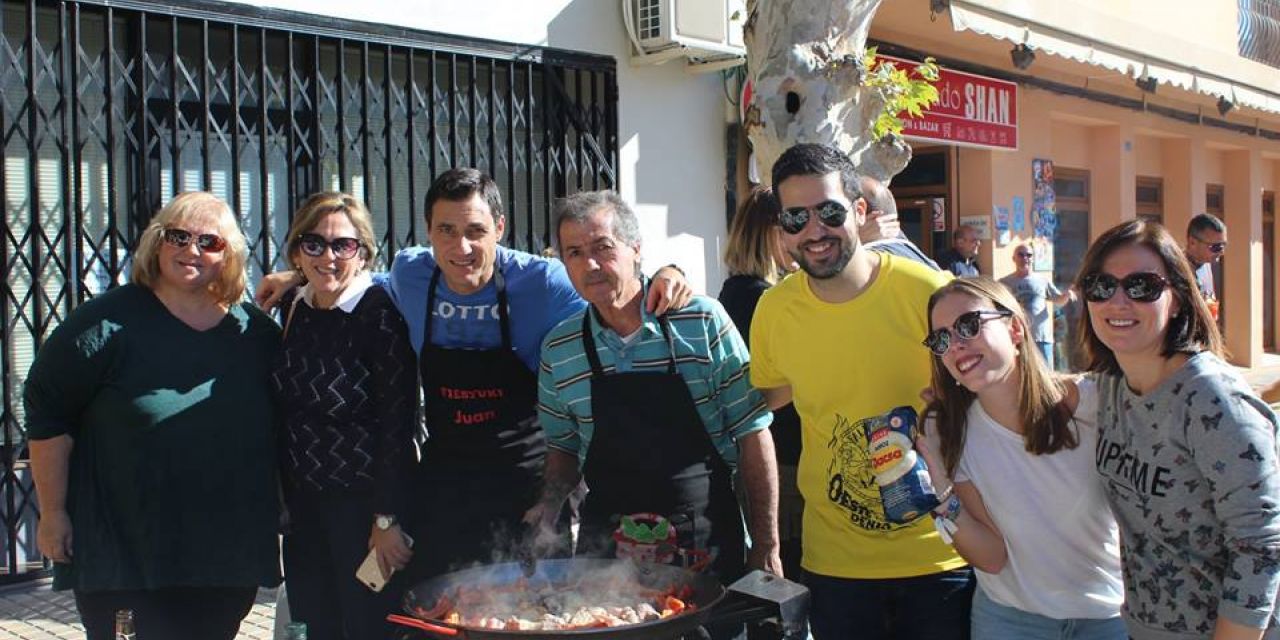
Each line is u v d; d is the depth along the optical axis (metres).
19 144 5.44
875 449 2.90
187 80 5.65
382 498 3.44
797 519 3.96
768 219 4.01
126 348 3.31
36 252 5.32
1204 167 15.48
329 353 3.50
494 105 6.82
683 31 7.30
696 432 3.23
